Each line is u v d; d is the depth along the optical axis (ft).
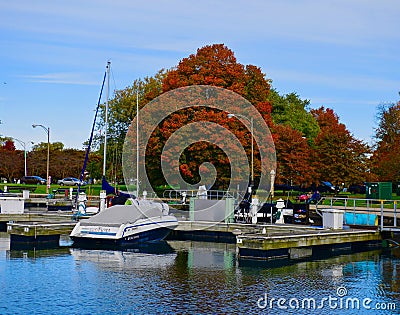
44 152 284.61
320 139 182.70
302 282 65.16
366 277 68.49
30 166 277.23
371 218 96.48
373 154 200.54
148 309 53.01
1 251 84.53
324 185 193.67
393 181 177.37
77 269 71.00
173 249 89.61
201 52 138.00
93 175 232.12
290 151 169.89
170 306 54.08
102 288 60.85
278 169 164.25
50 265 73.41
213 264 75.51
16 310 52.42
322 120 266.16
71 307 53.52
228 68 135.95
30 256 80.23
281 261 78.69
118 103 191.52
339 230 89.81
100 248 88.17
